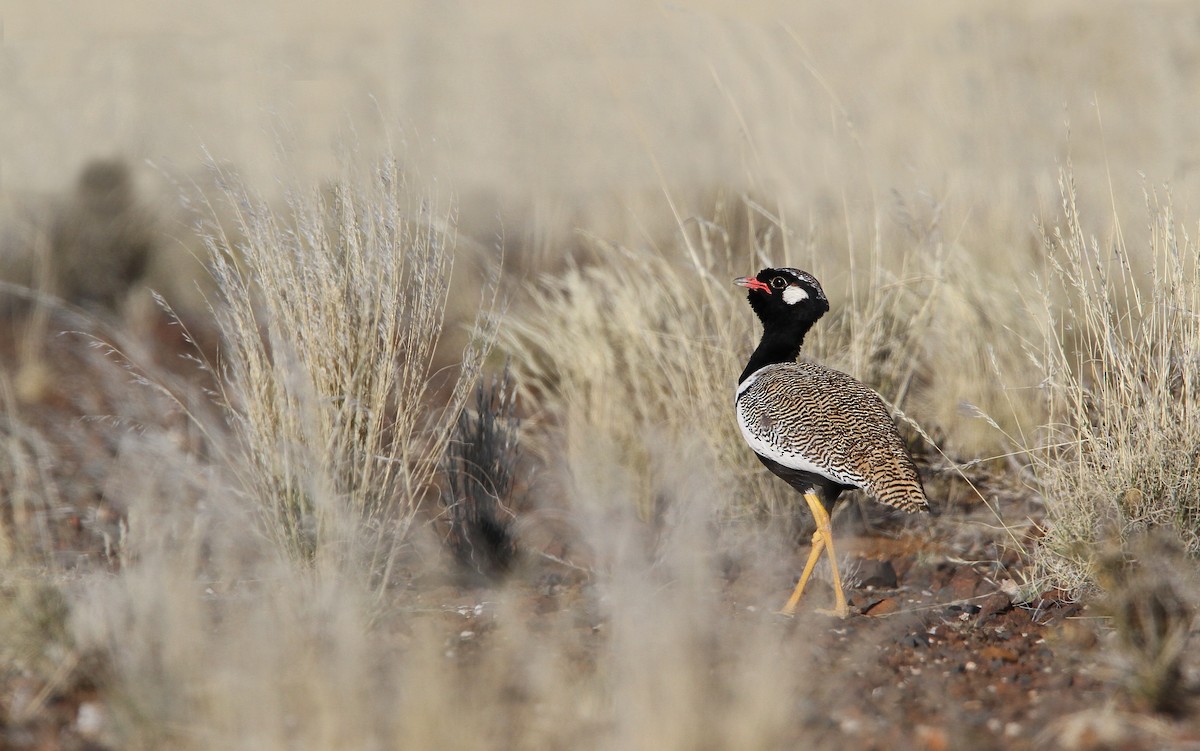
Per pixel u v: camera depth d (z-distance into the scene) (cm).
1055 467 1193
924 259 1570
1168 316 1166
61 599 953
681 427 1427
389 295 1099
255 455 1113
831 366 1438
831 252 1711
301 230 1129
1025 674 934
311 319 1084
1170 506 1090
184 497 1262
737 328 1484
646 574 1154
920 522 1392
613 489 1375
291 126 1491
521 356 1714
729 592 1190
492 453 1255
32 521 1311
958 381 1509
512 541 1254
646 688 801
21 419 1667
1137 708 838
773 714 787
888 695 894
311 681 825
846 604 1125
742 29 2094
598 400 1504
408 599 1132
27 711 862
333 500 1057
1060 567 1127
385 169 1134
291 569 1051
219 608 1039
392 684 880
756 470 1394
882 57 2411
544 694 847
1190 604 973
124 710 818
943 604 1131
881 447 1125
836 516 1412
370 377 1098
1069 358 1498
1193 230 1383
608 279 1611
